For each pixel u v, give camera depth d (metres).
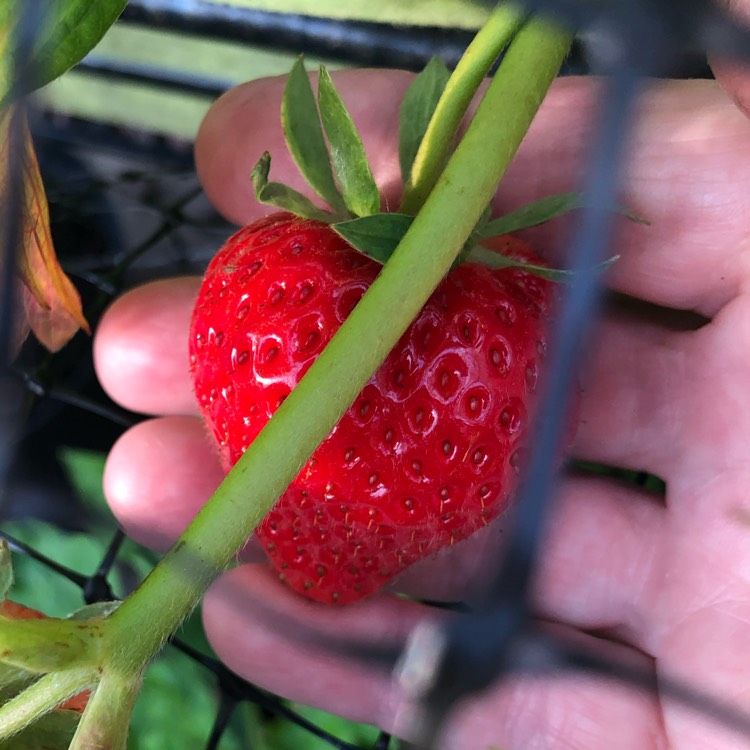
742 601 0.08
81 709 0.05
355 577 0.07
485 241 0.07
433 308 0.06
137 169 0.12
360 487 0.06
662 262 0.08
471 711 0.07
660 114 0.08
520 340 0.06
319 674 0.08
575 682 0.07
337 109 0.05
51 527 0.10
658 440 0.08
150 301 0.09
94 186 0.11
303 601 0.08
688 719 0.07
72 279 0.11
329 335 0.06
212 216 0.12
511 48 0.05
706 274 0.08
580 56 0.07
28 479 0.07
